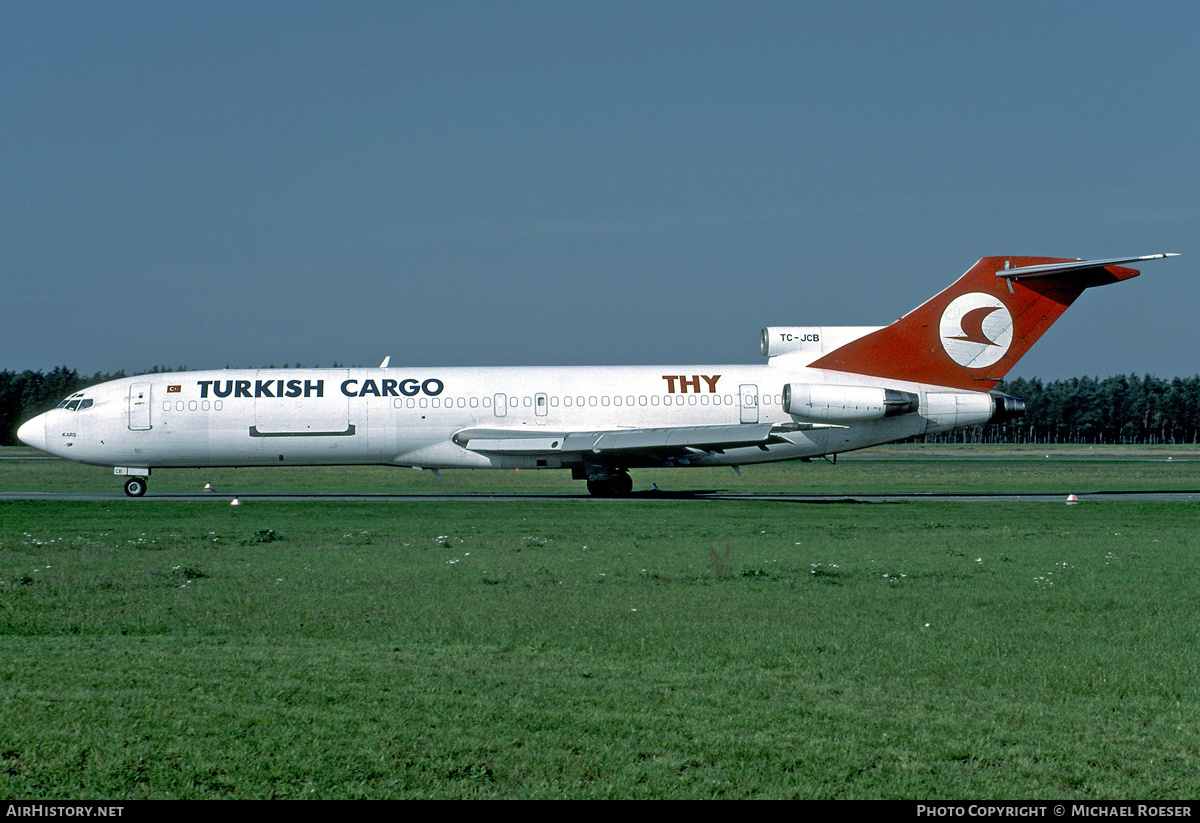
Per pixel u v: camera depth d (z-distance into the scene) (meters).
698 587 22.80
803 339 57.50
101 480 76.62
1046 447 165.88
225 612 19.48
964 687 14.11
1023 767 11.02
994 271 55.81
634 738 11.78
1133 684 14.27
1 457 125.12
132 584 23.02
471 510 45.62
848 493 61.31
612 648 16.33
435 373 56.81
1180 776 10.82
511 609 19.83
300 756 11.04
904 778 10.67
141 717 12.26
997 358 56.19
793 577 24.27
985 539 33.44
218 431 55.31
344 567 26.12
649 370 57.19
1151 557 28.39
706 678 14.46
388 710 12.69
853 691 13.88
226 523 39.25
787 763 11.02
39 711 12.41
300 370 57.31
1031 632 17.78
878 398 53.75
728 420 56.12
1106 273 55.19
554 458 55.97
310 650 16.08
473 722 12.26
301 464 56.78
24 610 19.72
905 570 25.47
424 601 20.80
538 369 57.28
